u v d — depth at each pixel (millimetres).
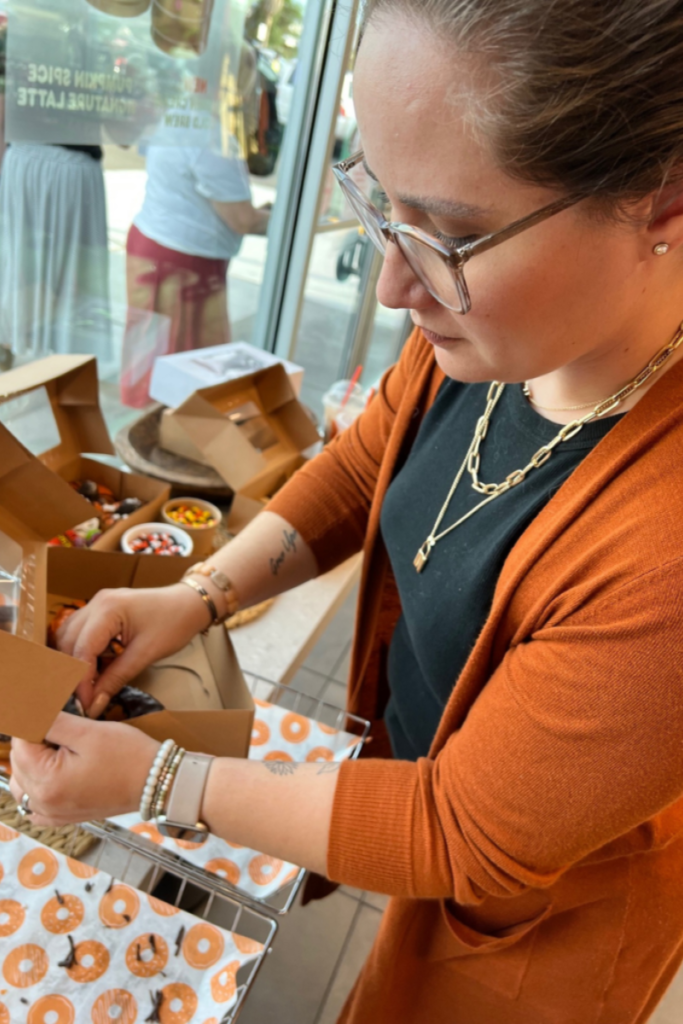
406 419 795
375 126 398
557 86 344
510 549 598
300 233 2303
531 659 499
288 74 1994
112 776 579
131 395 2029
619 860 669
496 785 497
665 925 694
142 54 1440
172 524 1199
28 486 653
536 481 598
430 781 567
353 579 1319
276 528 845
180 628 737
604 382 550
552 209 385
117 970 600
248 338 2469
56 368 1066
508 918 716
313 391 3125
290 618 1153
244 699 690
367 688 1005
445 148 382
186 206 1882
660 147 364
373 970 805
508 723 496
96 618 695
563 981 734
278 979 1426
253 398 1445
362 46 396
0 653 502
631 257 425
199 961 612
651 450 484
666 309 505
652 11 331
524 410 632
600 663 452
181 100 1623
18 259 1522
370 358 3744
